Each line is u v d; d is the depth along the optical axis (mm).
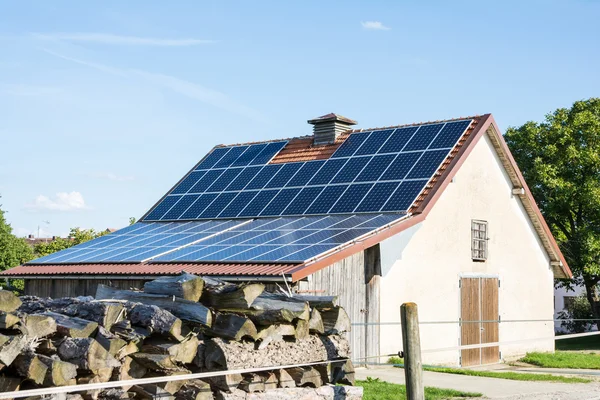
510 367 22359
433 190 21297
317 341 10781
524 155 36188
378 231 19547
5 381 8281
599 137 34562
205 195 26438
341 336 11180
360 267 19344
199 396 9305
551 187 34250
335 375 11078
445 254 22047
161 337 9547
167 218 26031
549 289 26312
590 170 34781
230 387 9609
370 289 19531
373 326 19562
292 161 26156
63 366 8477
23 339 8219
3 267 36531
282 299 10414
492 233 23969
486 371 20375
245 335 9820
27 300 10125
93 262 21547
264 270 17484
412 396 10109
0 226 37062
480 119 23828
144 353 9383
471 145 22734
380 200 21547
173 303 9984
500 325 23953
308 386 10695
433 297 21500
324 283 18250
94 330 9039
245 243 20219
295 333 10414
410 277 20781
